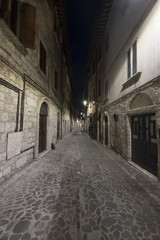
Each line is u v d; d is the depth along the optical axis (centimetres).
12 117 360
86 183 321
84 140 1182
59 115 1182
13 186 298
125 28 547
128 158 505
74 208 223
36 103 539
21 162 410
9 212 210
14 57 358
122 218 201
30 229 177
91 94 1625
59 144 940
